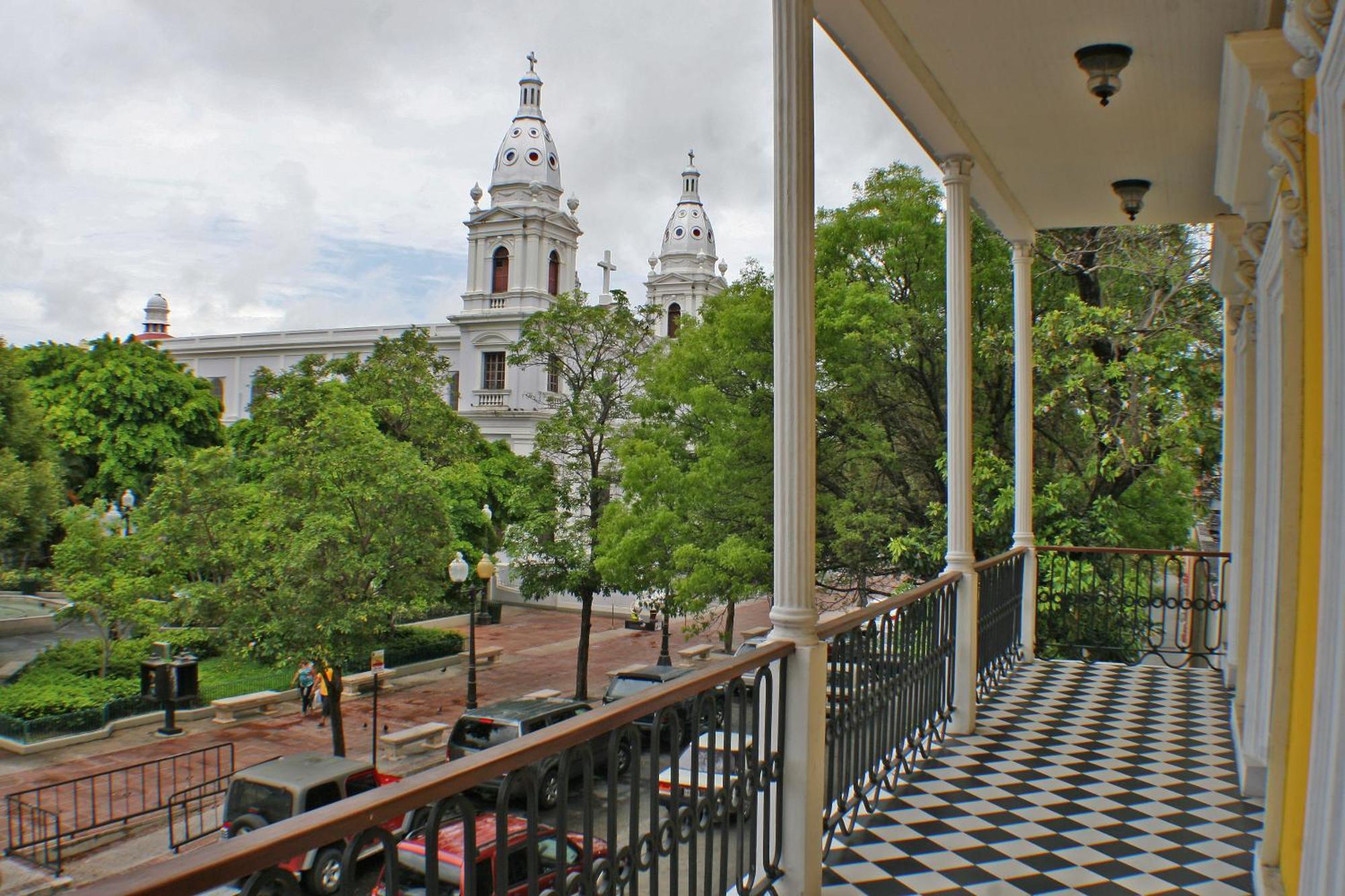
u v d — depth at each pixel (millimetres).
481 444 32562
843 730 3854
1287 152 3082
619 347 23328
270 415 22766
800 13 3354
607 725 2199
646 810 8867
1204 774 4816
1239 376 6855
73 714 17453
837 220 15852
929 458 14672
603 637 28359
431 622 29484
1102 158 6277
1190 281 12117
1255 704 4605
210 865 1315
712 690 2748
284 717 19250
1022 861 3699
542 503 22141
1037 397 11891
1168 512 12789
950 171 5844
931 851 3799
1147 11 4230
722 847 2785
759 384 18156
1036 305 13922
